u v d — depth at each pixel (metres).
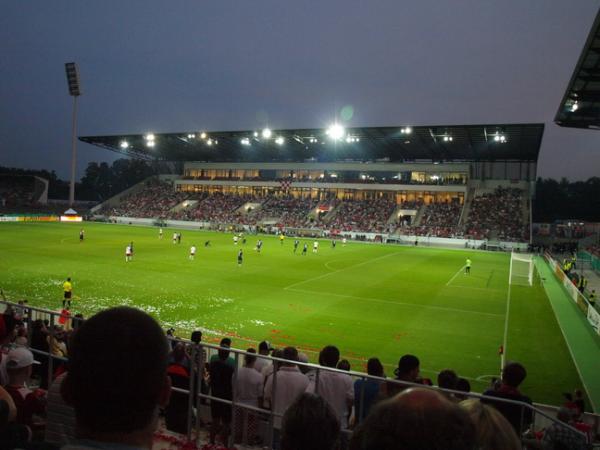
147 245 56.03
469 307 30.06
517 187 84.94
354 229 81.81
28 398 5.49
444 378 8.45
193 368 7.83
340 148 86.94
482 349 21.59
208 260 45.31
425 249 67.88
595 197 124.00
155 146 96.62
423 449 1.61
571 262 51.75
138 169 149.75
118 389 1.78
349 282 36.84
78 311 25.31
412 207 86.06
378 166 91.12
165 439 7.69
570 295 35.41
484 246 71.62
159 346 1.95
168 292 30.53
